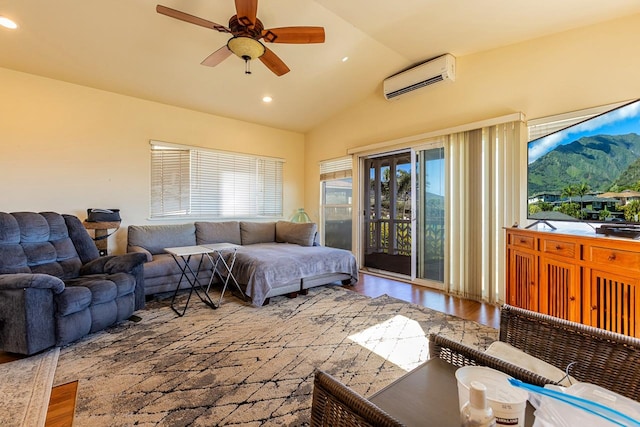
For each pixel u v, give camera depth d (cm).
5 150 322
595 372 99
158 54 322
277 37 240
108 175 386
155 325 268
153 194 423
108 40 296
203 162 469
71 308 221
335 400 71
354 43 331
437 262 394
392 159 535
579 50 271
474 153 342
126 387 176
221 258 346
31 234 264
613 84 254
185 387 177
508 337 123
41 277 208
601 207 211
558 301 213
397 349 224
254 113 486
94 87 374
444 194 375
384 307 314
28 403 160
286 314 294
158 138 426
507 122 312
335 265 378
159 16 272
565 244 207
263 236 494
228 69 362
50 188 347
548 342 112
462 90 354
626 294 167
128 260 280
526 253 248
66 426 144
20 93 330
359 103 479
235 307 314
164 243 399
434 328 261
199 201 466
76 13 261
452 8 261
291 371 195
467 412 61
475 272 341
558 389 74
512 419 61
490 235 328
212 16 275
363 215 508
